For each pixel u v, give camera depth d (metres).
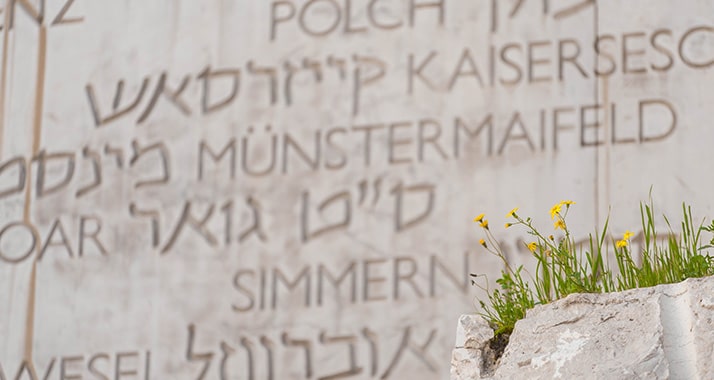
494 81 7.23
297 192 7.40
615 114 6.96
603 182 6.89
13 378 7.60
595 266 4.79
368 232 7.23
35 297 7.68
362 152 7.35
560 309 4.29
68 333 7.57
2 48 8.12
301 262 7.29
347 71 7.48
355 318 7.13
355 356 7.08
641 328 4.10
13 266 7.76
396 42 7.45
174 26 7.85
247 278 7.36
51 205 7.80
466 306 6.96
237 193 7.50
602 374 4.00
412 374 6.96
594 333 4.16
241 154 7.55
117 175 7.73
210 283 7.41
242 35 7.72
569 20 7.18
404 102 7.35
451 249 7.06
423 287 7.06
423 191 7.19
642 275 4.70
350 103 7.44
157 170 7.67
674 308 4.12
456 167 7.16
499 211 7.02
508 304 4.73
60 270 7.68
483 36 7.31
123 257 7.60
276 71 7.61
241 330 7.29
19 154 7.93
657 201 6.77
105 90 7.89
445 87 7.30
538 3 7.25
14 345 7.64
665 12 7.02
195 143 7.64
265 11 7.71
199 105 7.70
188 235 7.52
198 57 7.77
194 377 7.30
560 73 7.12
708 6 6.98
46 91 7.98
